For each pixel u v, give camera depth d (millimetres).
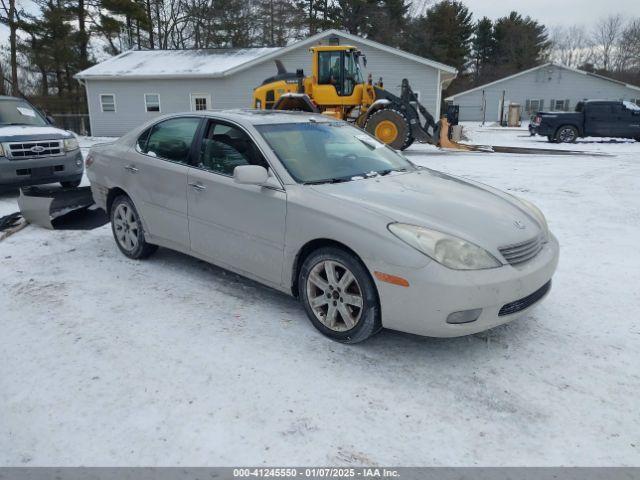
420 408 2846
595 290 4531
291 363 3283
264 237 3867
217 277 4785
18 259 5316
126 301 4238
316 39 23922
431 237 3148
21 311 4039
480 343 3576
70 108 34844
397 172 4383
